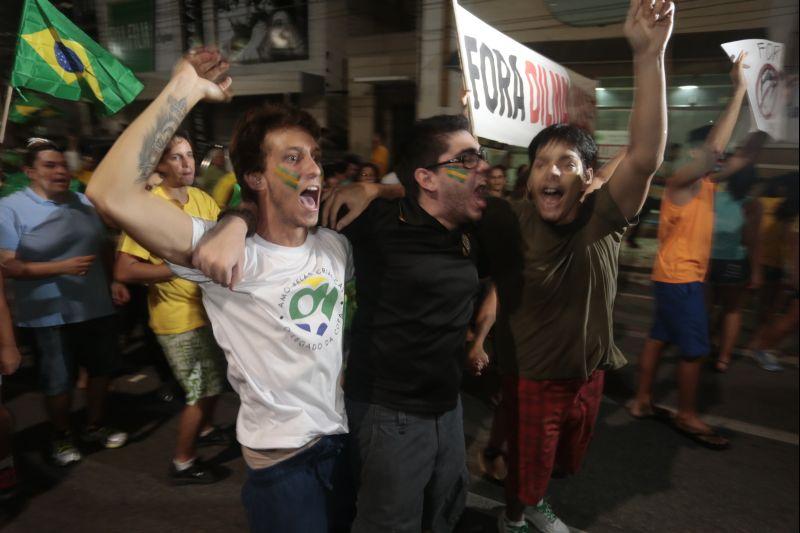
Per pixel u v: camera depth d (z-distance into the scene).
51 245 2.83
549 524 2.40
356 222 1.64
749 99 3.67
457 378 1.73
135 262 2.53
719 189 3.97
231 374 1.46
